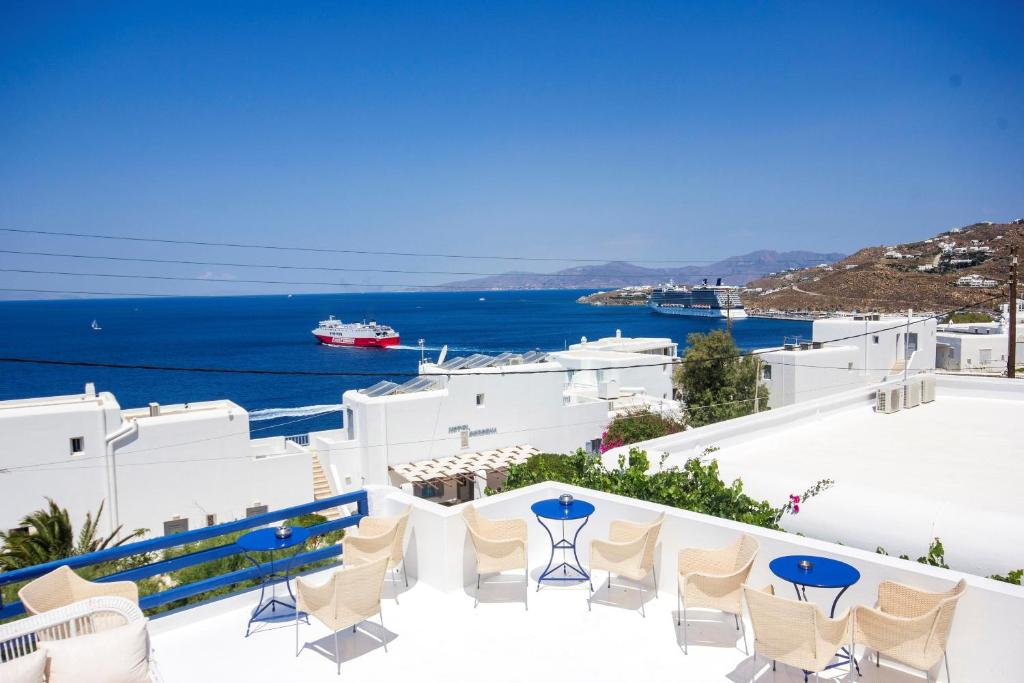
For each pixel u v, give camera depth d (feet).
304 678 18.79
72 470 77.56
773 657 16.57
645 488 29.25
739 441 48.37
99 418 78.79
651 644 20.22
